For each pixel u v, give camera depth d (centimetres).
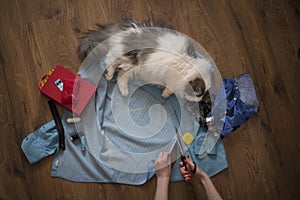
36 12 155
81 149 147
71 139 146
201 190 150
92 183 147
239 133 156
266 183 154
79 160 146
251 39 163
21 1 155
